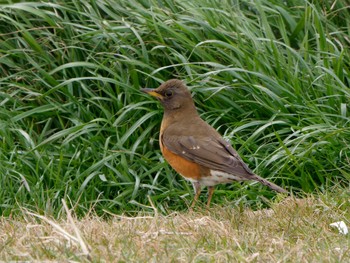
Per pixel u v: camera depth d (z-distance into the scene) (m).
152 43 12.62
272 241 8.22
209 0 12.98
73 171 11.66
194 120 10.99
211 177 10.42
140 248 7.87
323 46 12.59
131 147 12.11
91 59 12.62
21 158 11.45
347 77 12.45
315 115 11.80
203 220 8.88
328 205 9.72
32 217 9.68
